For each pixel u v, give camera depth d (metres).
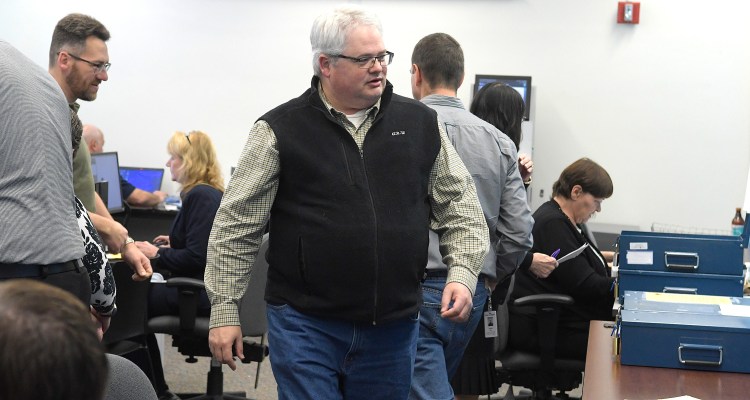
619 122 8.06
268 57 8.64
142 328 5.44
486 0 8.17
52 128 2.83
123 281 5.20
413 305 2.97
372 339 2.97
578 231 5.38
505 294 4.35
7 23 9.11
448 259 3.16
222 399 5.76
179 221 5.61
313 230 2.88
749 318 3.54
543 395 5.57
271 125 2.93
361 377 3.04
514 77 7.80
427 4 8.28
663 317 3.53
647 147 8.04
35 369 1.15
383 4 8.36
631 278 4.55
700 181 7.98
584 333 5.35
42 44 9.08
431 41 4.02
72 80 3.94
